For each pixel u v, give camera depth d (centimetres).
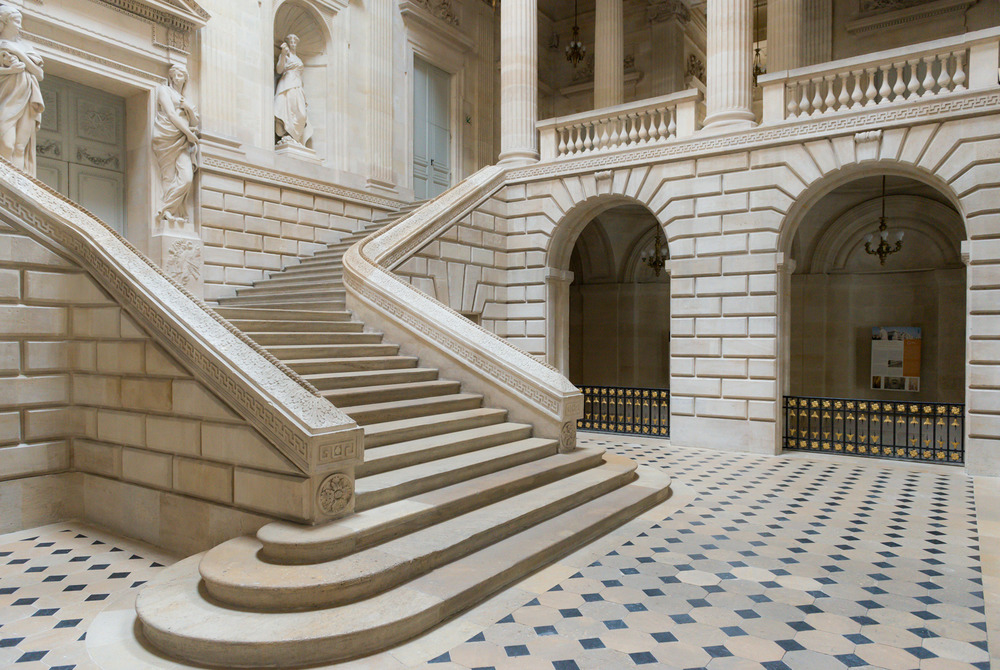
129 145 1218
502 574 508
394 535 529
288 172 1399
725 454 1114
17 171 714
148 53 1167
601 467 823
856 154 1045
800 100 1148
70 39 1071
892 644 422
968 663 397
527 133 1469
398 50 1695
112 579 541
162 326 617
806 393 1764
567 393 827
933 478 917
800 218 1156
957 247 1574
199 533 584
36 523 688
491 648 414
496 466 704
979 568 560
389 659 399
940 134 980
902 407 1666
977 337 944
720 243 1168
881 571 553
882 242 1524
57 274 705
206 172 1255
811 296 1755
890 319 1694
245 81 1353
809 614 468
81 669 391
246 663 389
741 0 1179
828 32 1698
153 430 631
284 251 1398
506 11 1475
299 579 437
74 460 720
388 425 704
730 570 554
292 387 552
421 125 1798
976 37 954
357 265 1062
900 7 1614
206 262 1251
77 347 716
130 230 1219
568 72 2247
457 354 913
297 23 1520
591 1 2184
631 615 464
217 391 568
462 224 1328
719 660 401
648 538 640
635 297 2058
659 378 2031
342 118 1541
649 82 2064
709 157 1183
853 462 1039
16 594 509
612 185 1300
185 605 439
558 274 1421
